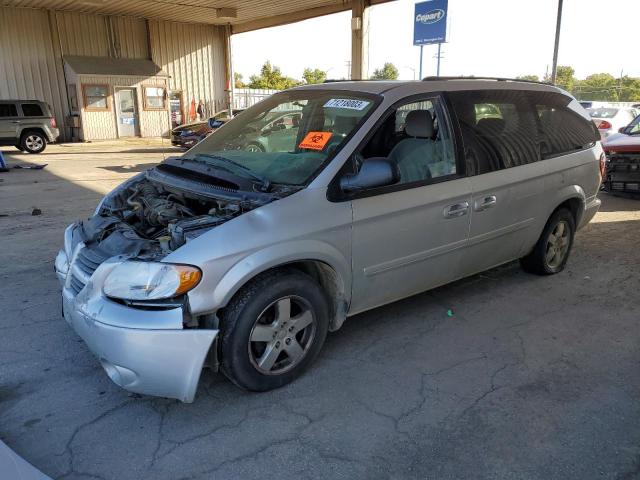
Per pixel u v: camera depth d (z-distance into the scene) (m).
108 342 2.75
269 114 4.24
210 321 2.93
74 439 2.81
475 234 4.12
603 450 2.75
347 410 3.07
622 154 8.75
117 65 23.50
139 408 3.08
